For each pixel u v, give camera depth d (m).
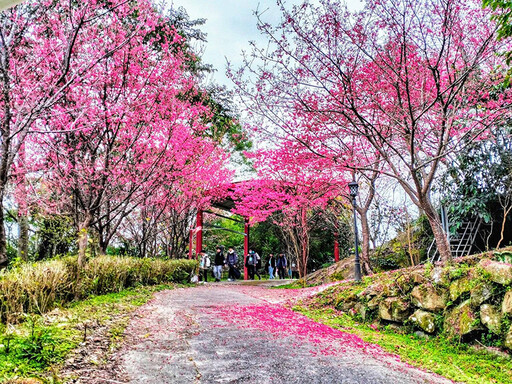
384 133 8.24
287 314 7.02
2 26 6.16
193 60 10.67
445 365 4.31
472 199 9.78
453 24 6.18
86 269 7.22
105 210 9.79
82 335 4.29
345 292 7.84
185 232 14.83
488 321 4.74
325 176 10.96
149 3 7.86
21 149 8.30
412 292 6.08
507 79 4.95
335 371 3.75
